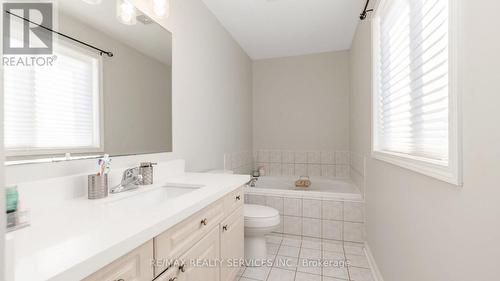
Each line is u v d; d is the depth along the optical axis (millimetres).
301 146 3584
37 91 911
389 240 1484
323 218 2391
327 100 3459
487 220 608
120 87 1311
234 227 1493
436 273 885
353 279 1741
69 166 1032
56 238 615
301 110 3584
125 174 1226
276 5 2213
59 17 997
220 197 1248
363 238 2277
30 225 710
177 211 848
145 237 683
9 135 820
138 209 889
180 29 1838
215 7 2258
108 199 1014
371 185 1999
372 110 1872
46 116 940
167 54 1688
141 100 1457
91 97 1144
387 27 1623
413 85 1188
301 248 2250
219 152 2562
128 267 654
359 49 2506
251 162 3705
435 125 989
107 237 620
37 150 907
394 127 1506
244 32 2797
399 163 1254
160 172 1507
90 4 1146
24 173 858
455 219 756
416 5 1143
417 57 1117
